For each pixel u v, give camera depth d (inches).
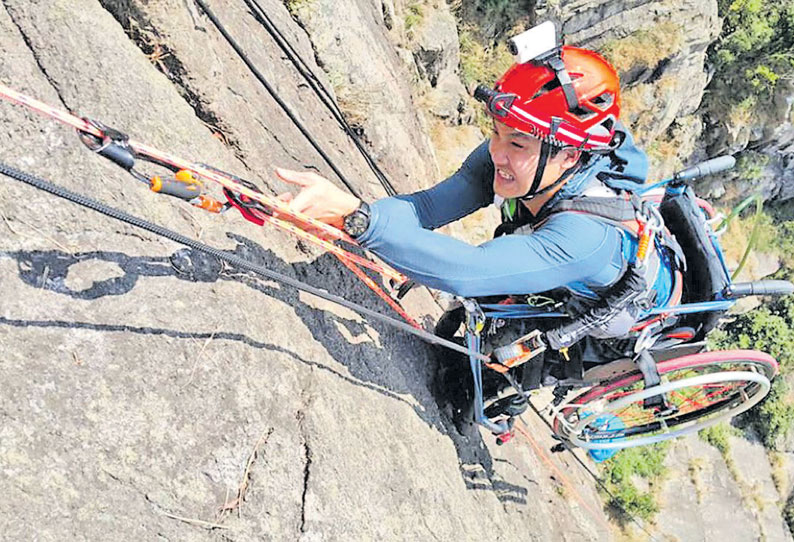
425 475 121.7
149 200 92.6
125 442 79.8
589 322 109.7
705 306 120.3
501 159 96.9
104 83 94.9
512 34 459.8
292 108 143.7
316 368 105.6
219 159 107.9
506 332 123.6
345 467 101.6
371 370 120.3
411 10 337.4
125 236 88.4
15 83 85.9
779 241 706.8
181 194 81.2
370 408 114.7
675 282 117.4
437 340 115.2
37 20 91.4
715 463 438.9
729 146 634.2
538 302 112.7
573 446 163.6
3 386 73.5
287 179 92.9
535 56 92.0
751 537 408.2
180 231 94.2
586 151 95.6
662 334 128.3
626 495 353.4
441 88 351.3
